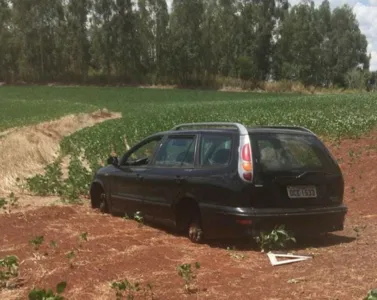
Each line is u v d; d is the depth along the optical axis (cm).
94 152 1711
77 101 6850
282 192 652
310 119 2198
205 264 586
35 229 773
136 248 658
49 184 1186
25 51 11181
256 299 465
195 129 762
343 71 11238
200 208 679
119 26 10700
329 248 666
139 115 3956
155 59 10944
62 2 11194
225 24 10588
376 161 1278
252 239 692
